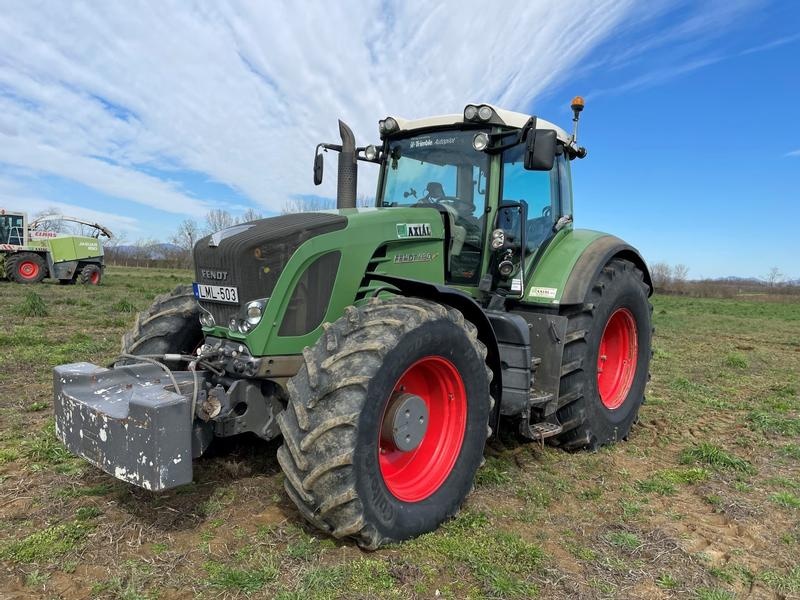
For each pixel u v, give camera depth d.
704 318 18.64
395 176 4.40
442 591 2.35
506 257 3.98
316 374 2.54
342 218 3.21
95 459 2.58
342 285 3.14
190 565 2.44
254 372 2.87
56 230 23.70
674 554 2.75
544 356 3.98
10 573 2.35
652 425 5.05
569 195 4.89
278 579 2.36
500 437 4.43
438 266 3.77
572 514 3.17
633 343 4.81
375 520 2.54
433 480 2.95
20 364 6.09
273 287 2.91
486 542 2.75
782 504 3.36
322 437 2.45
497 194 3.96
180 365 3.59
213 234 3.14
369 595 2.28
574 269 4.19
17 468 3.38
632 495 3.48
